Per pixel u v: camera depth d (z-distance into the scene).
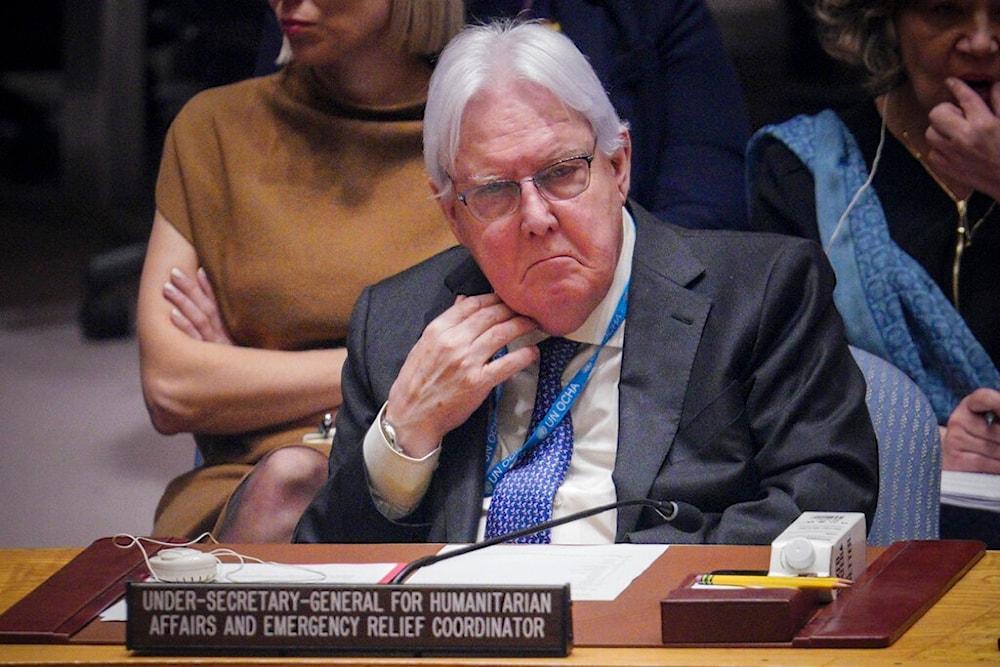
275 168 11.03
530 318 7.76
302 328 10.89
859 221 11.52
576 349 7.94
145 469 17.73
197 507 10.81
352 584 5.60
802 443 7.68
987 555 6.87
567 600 5.48
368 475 7.82
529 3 11.73
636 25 11.98
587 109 7.52
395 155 10.89
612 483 7.75
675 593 5.73
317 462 10.01
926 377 11.30
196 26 16.89
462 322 7.75
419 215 10.80
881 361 8.99
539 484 7.77
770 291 7.93
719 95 12.27
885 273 11.33
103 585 6.59
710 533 7.47
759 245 8.15
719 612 5.59
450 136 7.56
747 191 12.09
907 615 5.79
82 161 28.86
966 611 5.97
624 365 7.87
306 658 5.57
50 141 32.06
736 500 7.66
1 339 22.95
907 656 5.41
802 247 8.13
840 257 11.48
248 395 10.77
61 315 24.28
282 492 9.89
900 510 8.68
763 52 17.98
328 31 10.62
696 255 8.16
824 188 11.67
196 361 10.88
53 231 29.05
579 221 7.50
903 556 6.67
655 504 6.73
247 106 11.27
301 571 6.56
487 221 7.54
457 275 8.38
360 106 10.92
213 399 10.82
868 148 11.77
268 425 10.91
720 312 7.94
